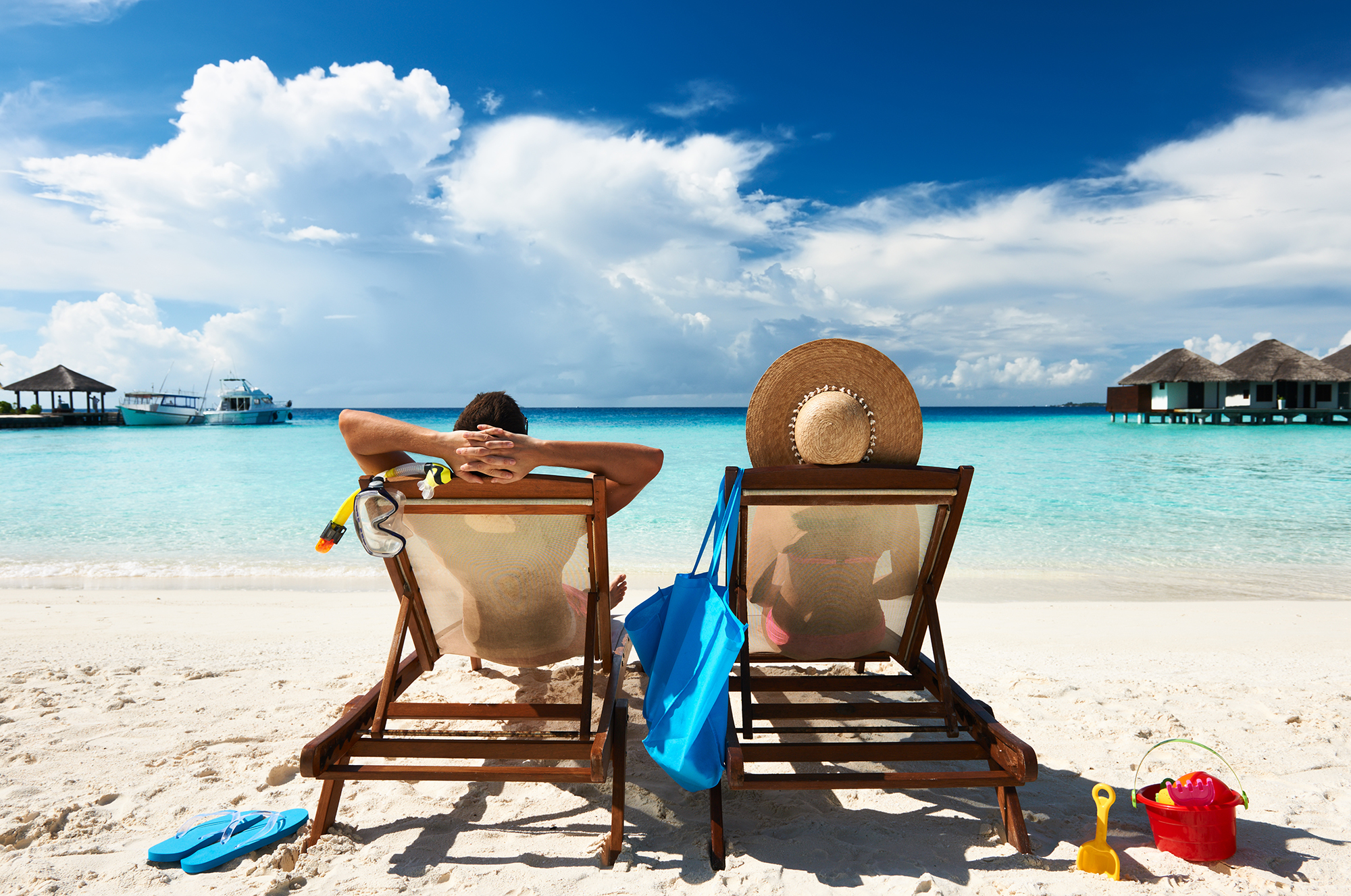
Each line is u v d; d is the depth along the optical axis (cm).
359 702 229
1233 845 199
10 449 2488
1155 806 203
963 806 234
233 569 723
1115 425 4238
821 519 231
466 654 253
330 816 213
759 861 199
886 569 241
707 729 200
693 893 183
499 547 220
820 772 265
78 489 1372
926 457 1989
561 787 244
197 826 211
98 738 282
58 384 5291
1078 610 546
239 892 181
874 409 242
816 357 243
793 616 248
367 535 197
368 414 208
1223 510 1084
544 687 341
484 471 194
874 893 183
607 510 221
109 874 190
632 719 312
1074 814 227
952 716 230
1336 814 226
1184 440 2744
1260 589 643
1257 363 3947
